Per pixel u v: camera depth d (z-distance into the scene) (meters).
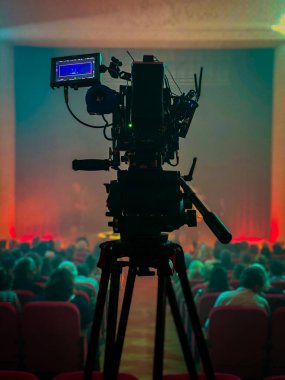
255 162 18.06
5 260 7.19
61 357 4.63
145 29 14.93
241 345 4.64
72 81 2.12
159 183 1.93
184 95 2.12
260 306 4.91
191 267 7.63
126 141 2.03
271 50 17.59
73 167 2.08
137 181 1.94
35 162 18.12
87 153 18.16
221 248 10.40
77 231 18.31
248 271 5.00
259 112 17.89
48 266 7.38
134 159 1.98
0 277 4.99
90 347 1.93
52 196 18.22
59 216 18.28
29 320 4.58
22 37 15.34
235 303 4.91
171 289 2.05
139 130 1.95
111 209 1.94
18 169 18.09
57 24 14.70
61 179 18.22
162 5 13.11
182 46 16.25
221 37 15.15
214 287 5.80
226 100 17.98
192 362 2.04
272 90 17.73
